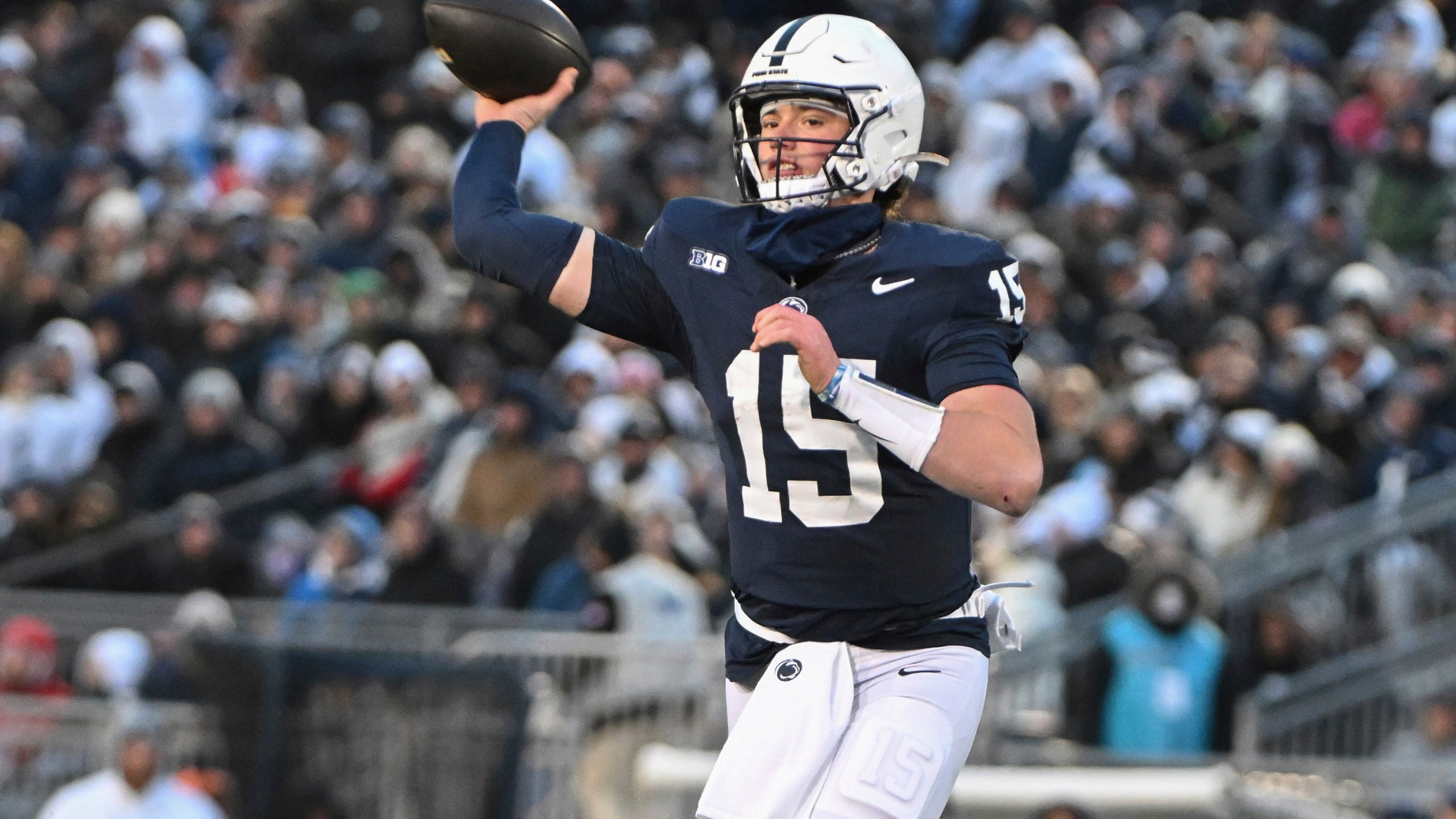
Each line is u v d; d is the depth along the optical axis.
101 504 37.16
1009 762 26.28
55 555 36.50
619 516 33.25
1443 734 30.03
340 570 34.81
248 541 38.56
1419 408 38.53
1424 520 33.78
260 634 33.12
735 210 13.11
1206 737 29.23
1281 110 53.56
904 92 12.77
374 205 45.66
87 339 43.38
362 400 40.41
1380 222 48.75
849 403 11.62
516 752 28.33
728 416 12.83
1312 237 46.84
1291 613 32.22
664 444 37.12
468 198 13.77
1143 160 50.03
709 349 12.87
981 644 13.09
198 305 43.53
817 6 58.12
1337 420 37.84
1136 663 29.12
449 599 33.44
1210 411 38.38
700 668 29.69
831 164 12.61
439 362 41.38
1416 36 55.16
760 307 12.66
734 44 58.19
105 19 58.34
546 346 42.59
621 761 28.25
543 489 36.31
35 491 37.47
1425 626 33.38
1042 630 30.70
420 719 28.50
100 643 34.12
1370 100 53.41
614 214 46.69
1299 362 39.50
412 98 52.12
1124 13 61.53
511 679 28.52
